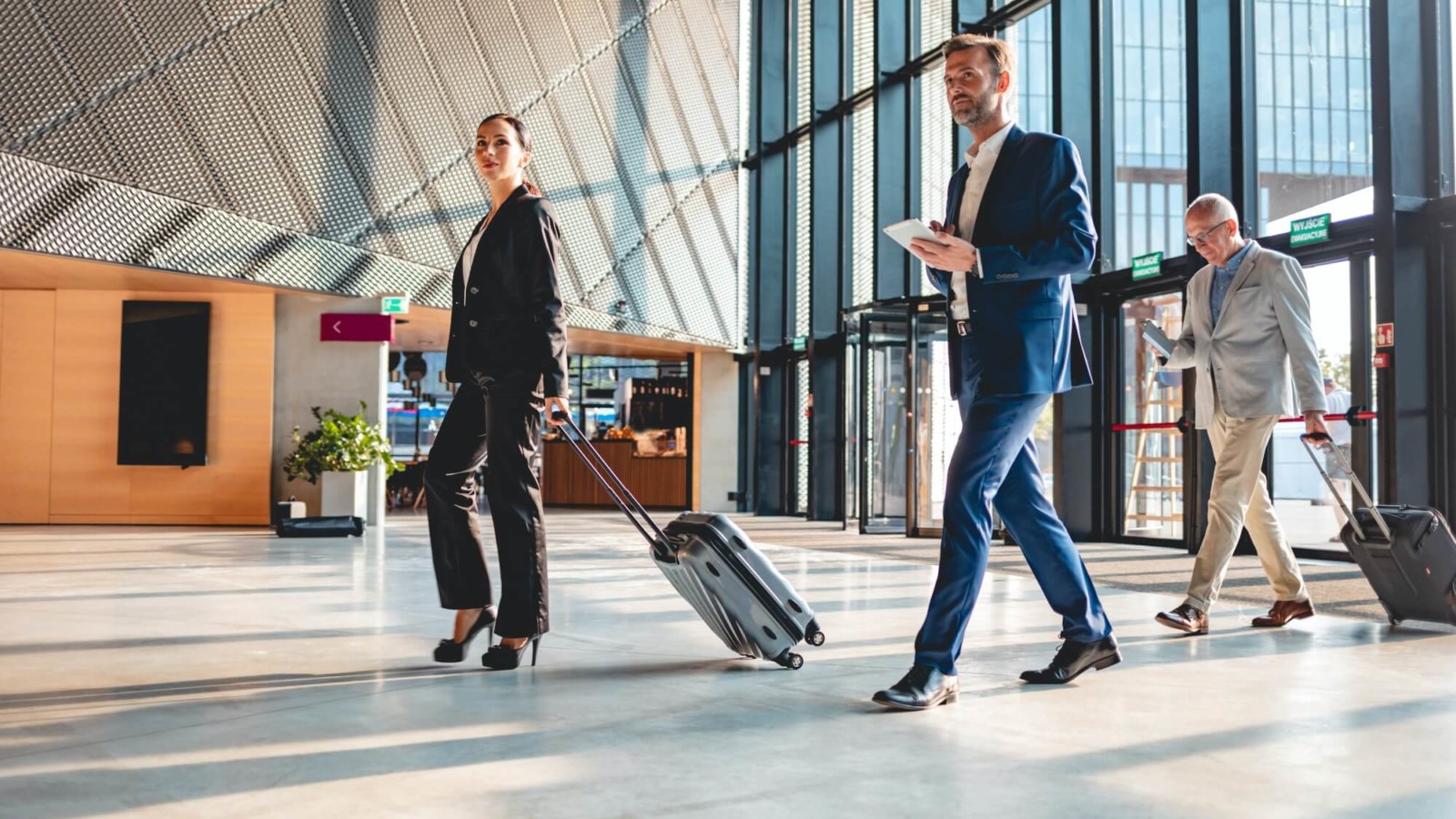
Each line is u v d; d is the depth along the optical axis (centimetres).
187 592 472
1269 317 358
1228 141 754
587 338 1345
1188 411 768
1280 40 720
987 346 253
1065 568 269
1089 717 227
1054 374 253
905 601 450
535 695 248
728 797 168
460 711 231
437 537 297
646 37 1382
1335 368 697
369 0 1049
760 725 218
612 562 634
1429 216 630
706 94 1478
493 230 296
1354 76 666
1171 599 460
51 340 1066
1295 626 374
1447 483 625
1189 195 757
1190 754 196
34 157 766
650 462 1702
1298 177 707
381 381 1065
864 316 1044
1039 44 964
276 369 1068
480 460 305
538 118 1210
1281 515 736
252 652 312
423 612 402
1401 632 358
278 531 886
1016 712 232
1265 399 355
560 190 1224
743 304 1520
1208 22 754
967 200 268
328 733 210
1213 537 360
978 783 177
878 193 1177
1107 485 895
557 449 1808
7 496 1063
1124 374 889
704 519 281
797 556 727
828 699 245
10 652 310
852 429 1116
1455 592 353
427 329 1259
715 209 1479
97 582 508
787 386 1455
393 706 236
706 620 291
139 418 1056
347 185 1018
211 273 897
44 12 784
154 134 856
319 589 484
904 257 1173
